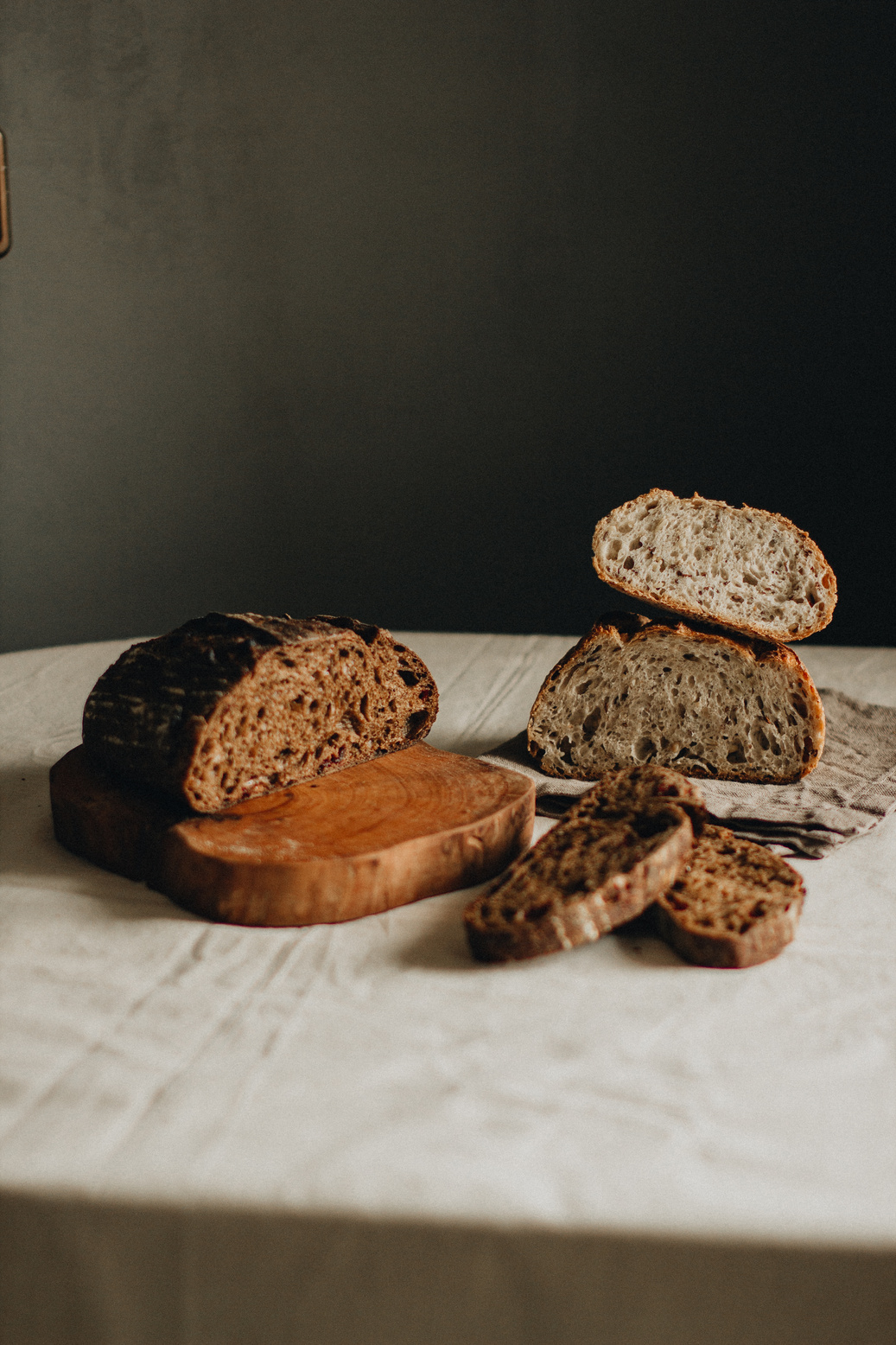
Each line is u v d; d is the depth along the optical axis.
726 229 1.77
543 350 1.88
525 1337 0.58
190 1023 0.66
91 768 0.84
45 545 2.00
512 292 1.86
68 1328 0.59
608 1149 0.60
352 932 0.73
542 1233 0.57
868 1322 0.57
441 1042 0.65
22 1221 0.58
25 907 0.75
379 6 1.78
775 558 0.89
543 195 1.82
